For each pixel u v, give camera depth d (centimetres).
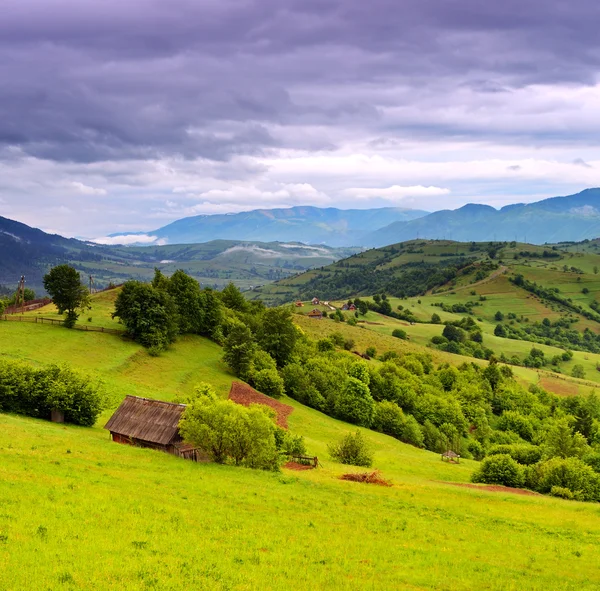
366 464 8938
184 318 14700
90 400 7581
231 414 6562
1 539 3288
